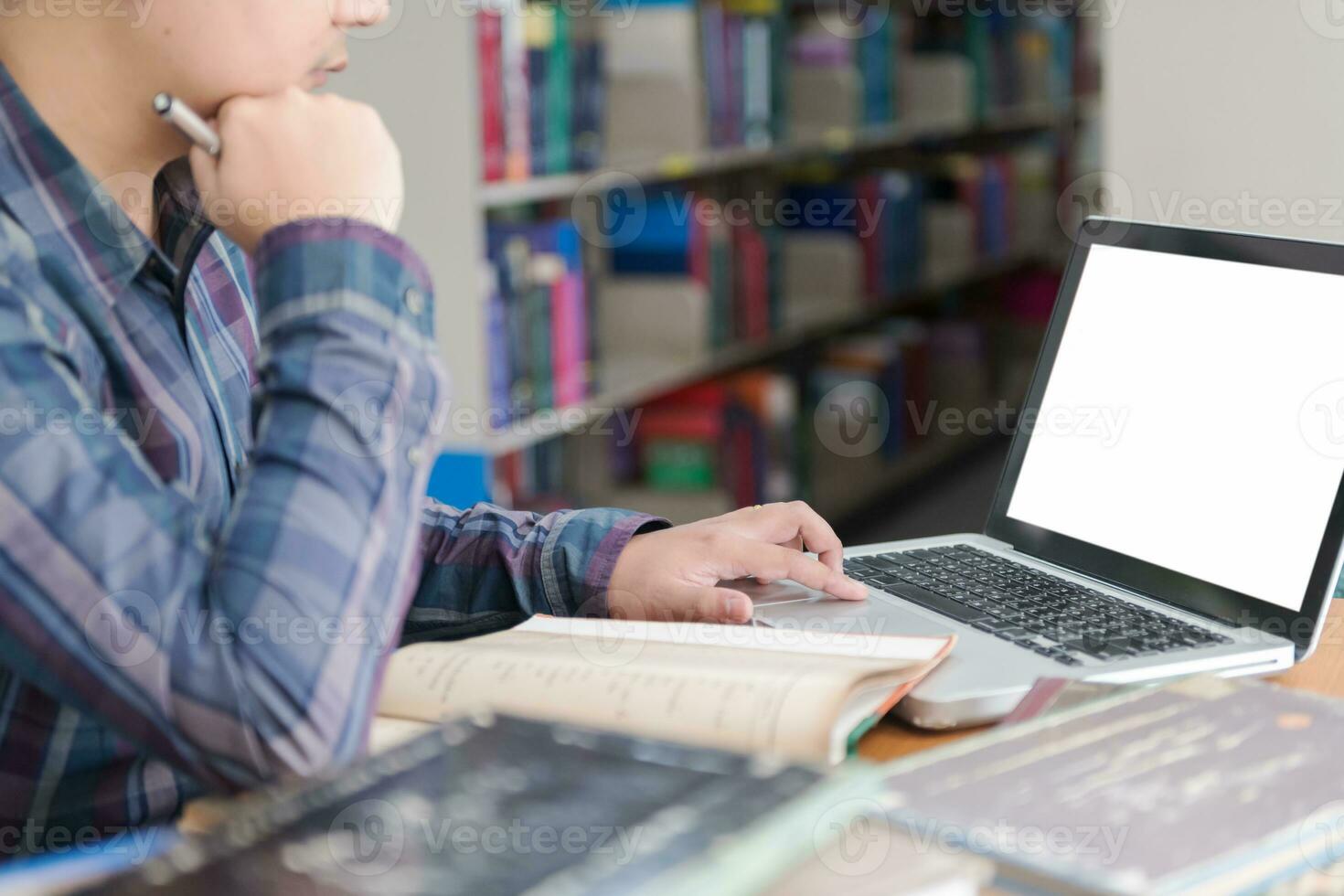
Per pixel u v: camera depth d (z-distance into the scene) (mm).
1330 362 911
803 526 1078
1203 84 2561
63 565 710
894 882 496
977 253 4977
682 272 3219
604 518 1066
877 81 4262
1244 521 943
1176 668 845
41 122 865
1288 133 2523
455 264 2387
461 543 1092
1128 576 1025
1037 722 691
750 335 3514
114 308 896
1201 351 1015
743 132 3461
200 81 871
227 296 1097
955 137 5391
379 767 565
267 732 698
